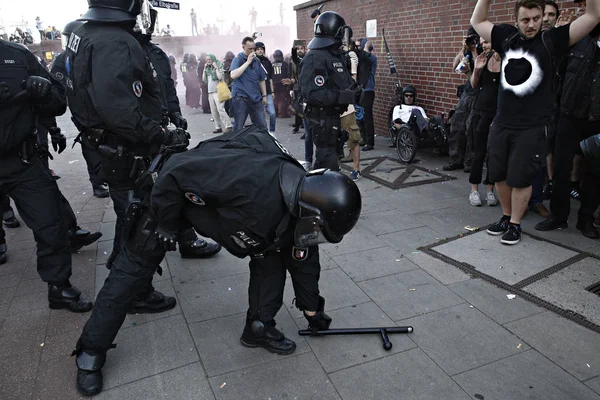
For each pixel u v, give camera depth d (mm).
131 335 2678
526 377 2240
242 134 2170
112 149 2516
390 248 3689
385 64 7812
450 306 2855
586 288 2959
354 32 8688
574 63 3486
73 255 3795
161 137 2398
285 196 1885
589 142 3311
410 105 6410
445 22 6270
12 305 3076
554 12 3820
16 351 2586
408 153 6281
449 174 5645
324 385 2238
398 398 2143
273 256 2389
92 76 2271
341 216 1845
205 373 2350
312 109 4297
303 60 4234
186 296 3096
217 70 9359
